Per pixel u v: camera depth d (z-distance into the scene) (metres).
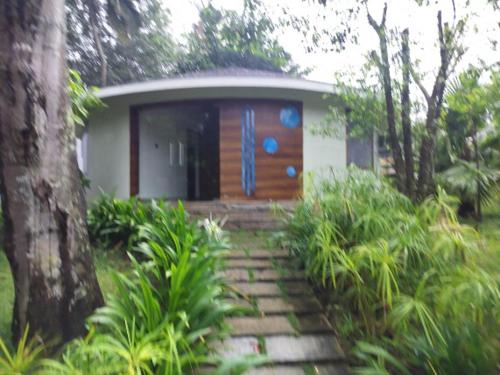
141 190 9.16
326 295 4.12
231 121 8.62
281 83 7.98
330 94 7.75
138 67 19.70
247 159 8.56
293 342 3.46
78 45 17.66
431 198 4.34
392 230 3.64
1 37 2.91
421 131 6.42
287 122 8.67
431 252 3.28
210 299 3.16
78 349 2.47
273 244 5.21
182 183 10.83
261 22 6.62
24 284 3.05
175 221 4.45
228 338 3.43
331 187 4.54
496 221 6.83
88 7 15.49
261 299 4.06
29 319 3.03
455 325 2.63
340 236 3.93
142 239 5.07
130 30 14.95
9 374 2.29
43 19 3.02
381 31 5.76
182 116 9.71
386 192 4.27
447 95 5.90
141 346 2.37
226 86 8.02
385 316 3.12
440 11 5.50
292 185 8.55
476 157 7.12
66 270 3.16
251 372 3.16
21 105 2.94
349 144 8.94
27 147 2.98
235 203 7.68
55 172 3.10
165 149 10.25
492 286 2.66
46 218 3.07
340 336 3.55
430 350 2.58
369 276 3.43
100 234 5.62
